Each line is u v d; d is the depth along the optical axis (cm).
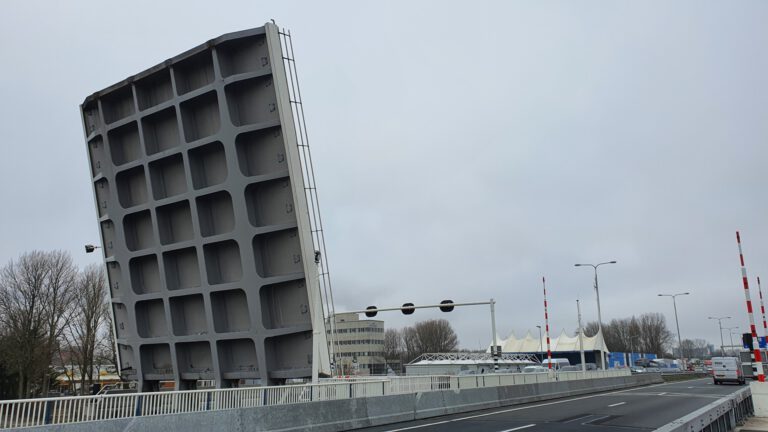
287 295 1755
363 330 13038
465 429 1702
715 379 5116
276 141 1717
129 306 1978
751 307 1916
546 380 3716
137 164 1895
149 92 1888
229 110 1727
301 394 1650
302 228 1703
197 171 1820
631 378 4994
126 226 1975
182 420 1288
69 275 6631
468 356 7975
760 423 1639
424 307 3125
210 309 1802
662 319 17175
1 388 6141
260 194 1758
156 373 1966
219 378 1805
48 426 1048
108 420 1145
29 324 5991
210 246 1817
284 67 1719
